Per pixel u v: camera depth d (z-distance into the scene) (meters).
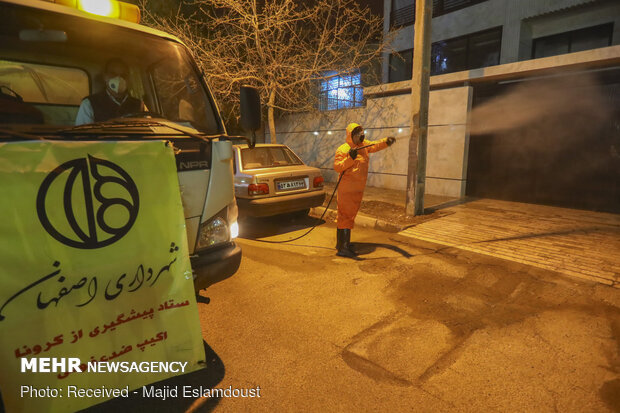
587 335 3.01
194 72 3.01
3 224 1.70
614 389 2.38
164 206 2.21
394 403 2.30
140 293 2.12
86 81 3.29
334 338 3.06
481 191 8.90
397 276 4.35
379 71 15.19
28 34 2.46
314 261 4.92
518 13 11.91
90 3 2.62
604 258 4.64
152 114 2.91
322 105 12.62
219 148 2.57
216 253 2.59
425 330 3.15
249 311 3.54
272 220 7.34
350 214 4.98
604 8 10.55
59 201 1.85
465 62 13.75
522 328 3.14
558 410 2.21
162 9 10.84
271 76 9.08
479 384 2.46
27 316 1.77
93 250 1.96
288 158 7.08
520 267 4.46
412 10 14.62
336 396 2.37
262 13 8.99
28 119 2.32
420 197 7.04
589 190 7.40
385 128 10.33
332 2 9.05
